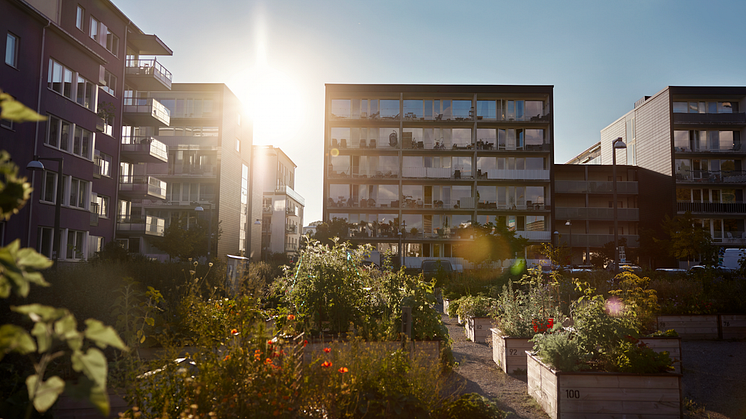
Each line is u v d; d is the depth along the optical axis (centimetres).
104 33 3094
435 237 4838
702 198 4925
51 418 445
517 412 641
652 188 5078
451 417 537
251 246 5947
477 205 4869
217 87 4878
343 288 822
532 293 1000
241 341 497
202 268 1795
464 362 955
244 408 395
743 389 762
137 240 4231
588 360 649
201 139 4828
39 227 2156
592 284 1647
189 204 4831
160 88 4169
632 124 5562
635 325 698
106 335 147
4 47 1955
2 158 155
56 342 145
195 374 473
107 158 3122
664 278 1950
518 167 5025
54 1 2623
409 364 578
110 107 3005
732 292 1414
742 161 4981
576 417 594
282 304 891
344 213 4944
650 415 595
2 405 412
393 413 498
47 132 2198
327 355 555
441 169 4950
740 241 4847
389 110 5097
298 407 431
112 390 480
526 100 5119
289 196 7456
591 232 5166
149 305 673
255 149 7219
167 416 356
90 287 1063
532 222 4925
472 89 5056
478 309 1252
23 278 150
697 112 5028
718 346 1153
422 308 852
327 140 5003
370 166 5006
